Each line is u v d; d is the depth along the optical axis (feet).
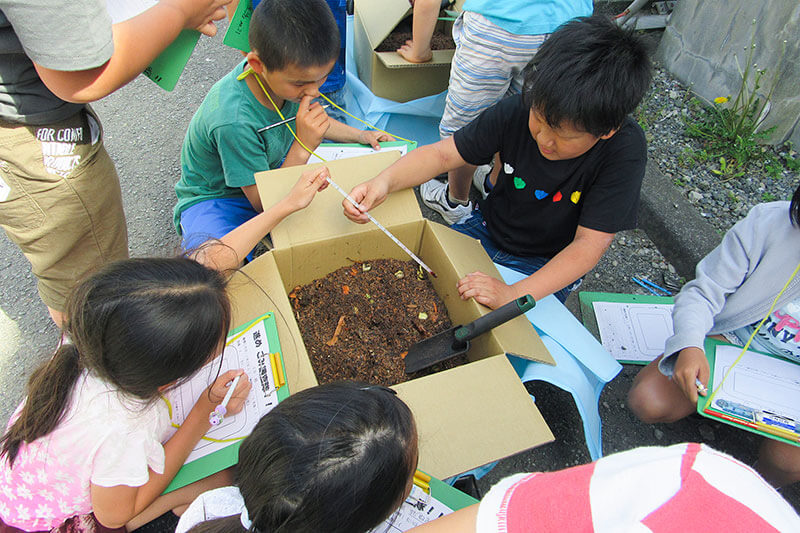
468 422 3.58
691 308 5.17
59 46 3.59
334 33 5.05
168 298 3.10
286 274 4.72
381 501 2.62
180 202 6.39
